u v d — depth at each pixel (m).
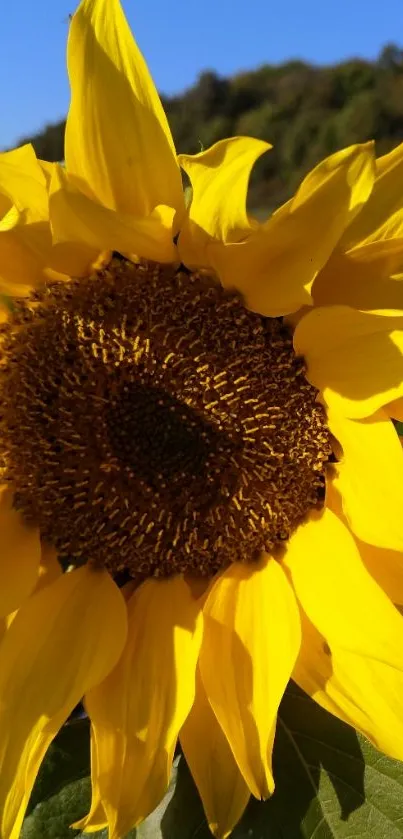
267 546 0.33
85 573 0.34
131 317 0.31
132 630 0.32
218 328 0.31
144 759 0.29
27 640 0.31
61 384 0.33
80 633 0.32
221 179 0.26
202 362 0.31
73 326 0.32
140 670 0.31
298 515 0.33
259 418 0.32
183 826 0.31
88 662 0.31
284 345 0.31
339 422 0.30
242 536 0.33
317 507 0.33
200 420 0.32
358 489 0.30
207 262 0.29
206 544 0.34
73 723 0.33
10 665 0.31
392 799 0.30
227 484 0.33
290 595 0.32
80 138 0.27
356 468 0.30
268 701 0.29
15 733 0.29
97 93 0.26
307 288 0.27
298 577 0.32
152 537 0.34
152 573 0.34
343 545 0.31
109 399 0.33
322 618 0.30
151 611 0.33
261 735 0.28
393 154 0.27
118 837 0.27
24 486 0.34
